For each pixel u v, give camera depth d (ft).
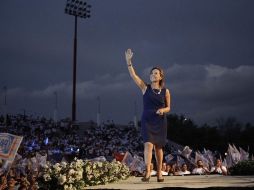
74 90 215.92
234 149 86.22
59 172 27.68
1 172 38.93
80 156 133.39
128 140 193.16
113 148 164.96
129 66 29.04
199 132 316.81
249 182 24.44
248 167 43.68
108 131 201.98
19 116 181.78
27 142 140.26
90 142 170.50
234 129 358.64
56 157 120.67
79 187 27.27
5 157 32.94
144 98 28.53
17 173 46.01
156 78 28.32
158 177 28.04
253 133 302.66
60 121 192.65
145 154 27.91
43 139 154.40
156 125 27.91
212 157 86.58
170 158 90.38
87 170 28.53
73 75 217.36
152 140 27.78
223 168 66.44
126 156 77.15
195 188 21.89
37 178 28.96
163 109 27.73
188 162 84.12
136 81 28.81
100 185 28.55
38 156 62.90
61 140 160.66
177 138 323.16
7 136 33.32
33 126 171.01
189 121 342.85
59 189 27.22
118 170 32.50
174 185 23.62
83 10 224.33
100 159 46.50
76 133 190.08
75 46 220.02
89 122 225.56
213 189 22.20
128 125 230.48
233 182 24.77
